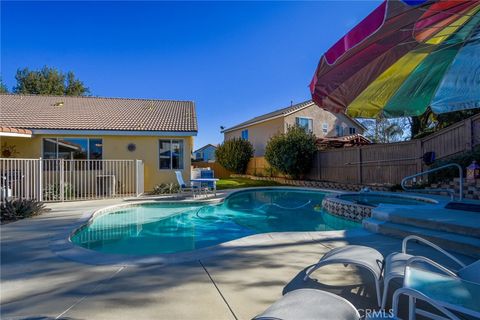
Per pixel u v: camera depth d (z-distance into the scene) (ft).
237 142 91.35
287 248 18.34
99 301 11.64
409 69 11.36
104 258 16.84
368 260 11.64
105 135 51.90
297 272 14.44
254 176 85.87
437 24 8.70
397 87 12.46
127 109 63.41
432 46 10.18
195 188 49.14
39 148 49.90
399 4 7.14
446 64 11.42
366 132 113.29
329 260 11.99
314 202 47.62
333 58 9.03
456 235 18.30
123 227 31.86
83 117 55.62
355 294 11.90
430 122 72.18
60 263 16.19
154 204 42.14
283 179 73.15
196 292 12.32
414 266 10.34
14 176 39.88
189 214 38.45
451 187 37.86
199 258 16.53
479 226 17.78
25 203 30.40
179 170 54.80
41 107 59.00
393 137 109.70
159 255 17.13
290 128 70.28
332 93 12.10
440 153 42.34
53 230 23.88
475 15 8.24
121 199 43.42
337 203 35.94
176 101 73.41
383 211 24.09
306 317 7.41
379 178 51.78
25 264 16.06
